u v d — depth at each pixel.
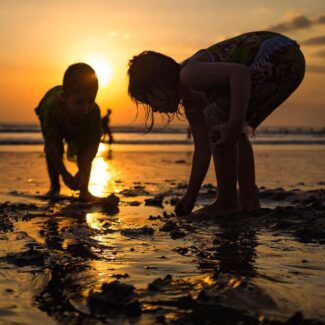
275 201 4.49
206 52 2.98
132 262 2.07
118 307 1.42
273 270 1.91
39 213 3.74
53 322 1.37
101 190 5.77
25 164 10.36
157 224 3.16
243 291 1.51
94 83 4.31
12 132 41.62
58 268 1.98
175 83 2.96
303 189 6.05
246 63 2.97
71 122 4.50
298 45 3.14
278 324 1.28
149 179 7.43
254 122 3.24
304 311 1.38
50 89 5.04
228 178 3.22
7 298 1.58
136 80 2.94
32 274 1.89
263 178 7.80
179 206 3.54
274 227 2.87
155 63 2.90
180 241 2.55
